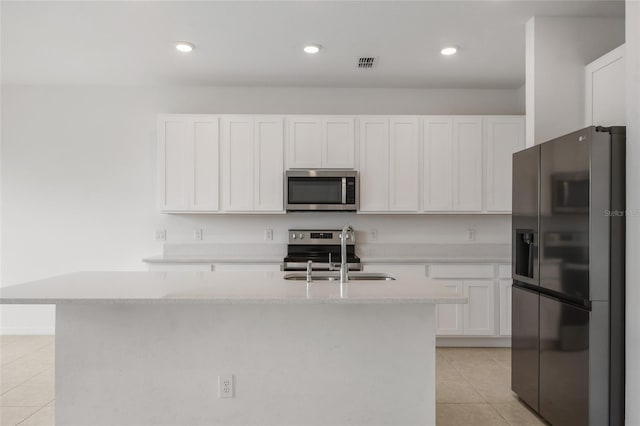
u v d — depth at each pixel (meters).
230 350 2.28
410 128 4.30
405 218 4.62
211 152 4.26
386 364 2.29
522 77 4.31
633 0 2.08
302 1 2.84
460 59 3.84
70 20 3.11
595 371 2.13
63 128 4.58
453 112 4.66
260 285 2.28
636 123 2.06
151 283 2.34
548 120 3.02
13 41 3.46
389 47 3.58
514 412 2.77
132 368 2.27
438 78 4.34
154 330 2.27
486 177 4.29
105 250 4.61
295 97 4.63
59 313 2.26
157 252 4.61
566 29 3.04
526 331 2.79
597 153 2.13
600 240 2.13
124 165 4.61
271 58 3.82
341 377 2.29
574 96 3.03
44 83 4.51
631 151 2.09
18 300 1.94
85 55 3.76
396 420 2.29
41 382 3.22
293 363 2.29
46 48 3.60
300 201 4.23
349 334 2.29
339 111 4.64
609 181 2.13
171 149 4.24
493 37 3.39
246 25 3.18
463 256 4.60
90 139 4.59
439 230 4.63
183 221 4.61
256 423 2.29
